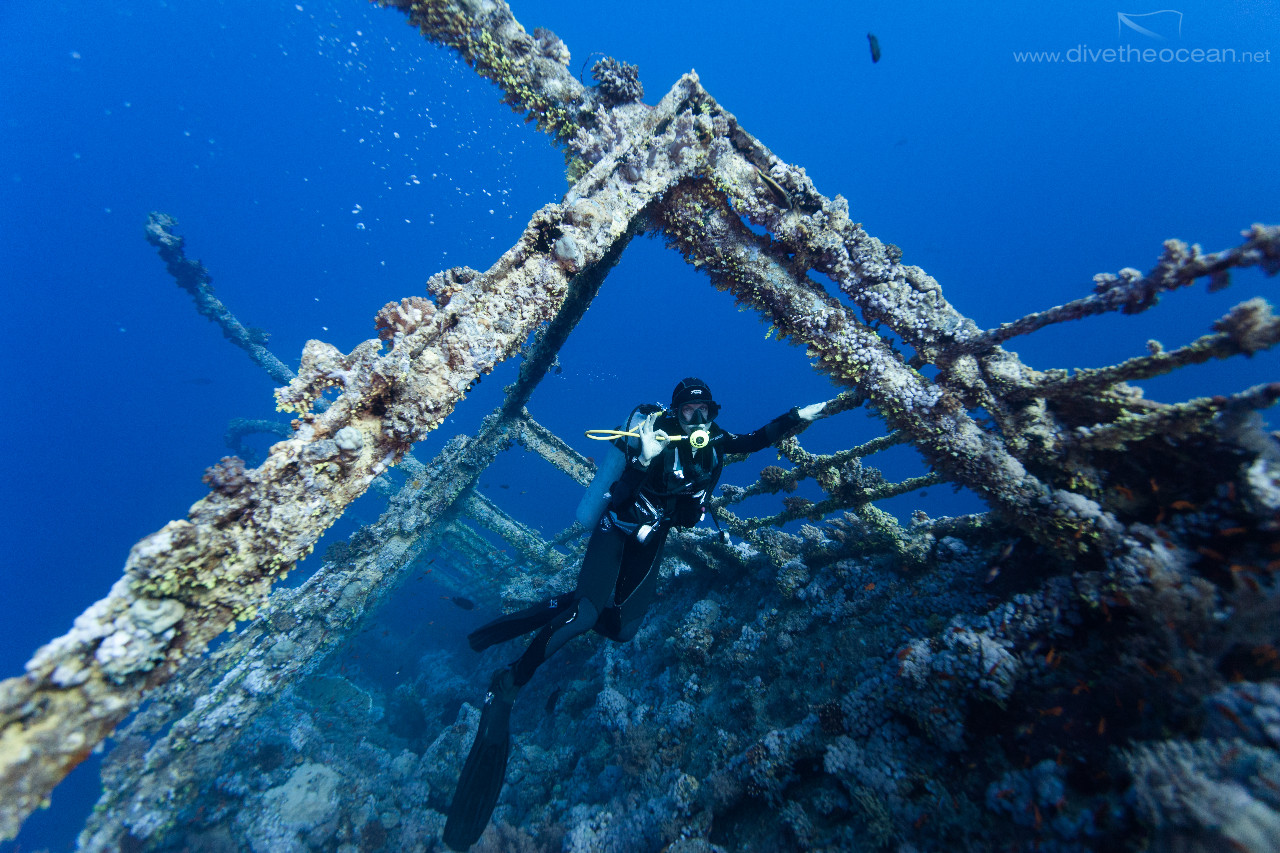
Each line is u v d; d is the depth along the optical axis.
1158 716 2.77
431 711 11.40
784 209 3.71
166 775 6.03
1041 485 3.49
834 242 3.64
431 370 2.73
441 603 19.59
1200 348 2.76
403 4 3.66
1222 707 2.35
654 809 5.36
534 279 3.15
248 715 6.47
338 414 2.50
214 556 2.04
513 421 9.63
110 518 55.38
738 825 4.66
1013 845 2.96
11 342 79.38
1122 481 3.62
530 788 7.46
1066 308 3.05
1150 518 3.45
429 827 7.39
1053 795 2.88
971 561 4.86
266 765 7.98
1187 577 2.96
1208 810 2.08
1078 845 2.58
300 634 7.02
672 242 4.12
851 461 5.30
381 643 16.16
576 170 4.11
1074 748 3.05
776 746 4.69
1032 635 3.65
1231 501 3.05
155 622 1.83
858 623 5.43
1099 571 3.39
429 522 8.76
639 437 3.22
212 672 6.73
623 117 3.83
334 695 10.46
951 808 3.43
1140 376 3.06
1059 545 3.59
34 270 87.62
